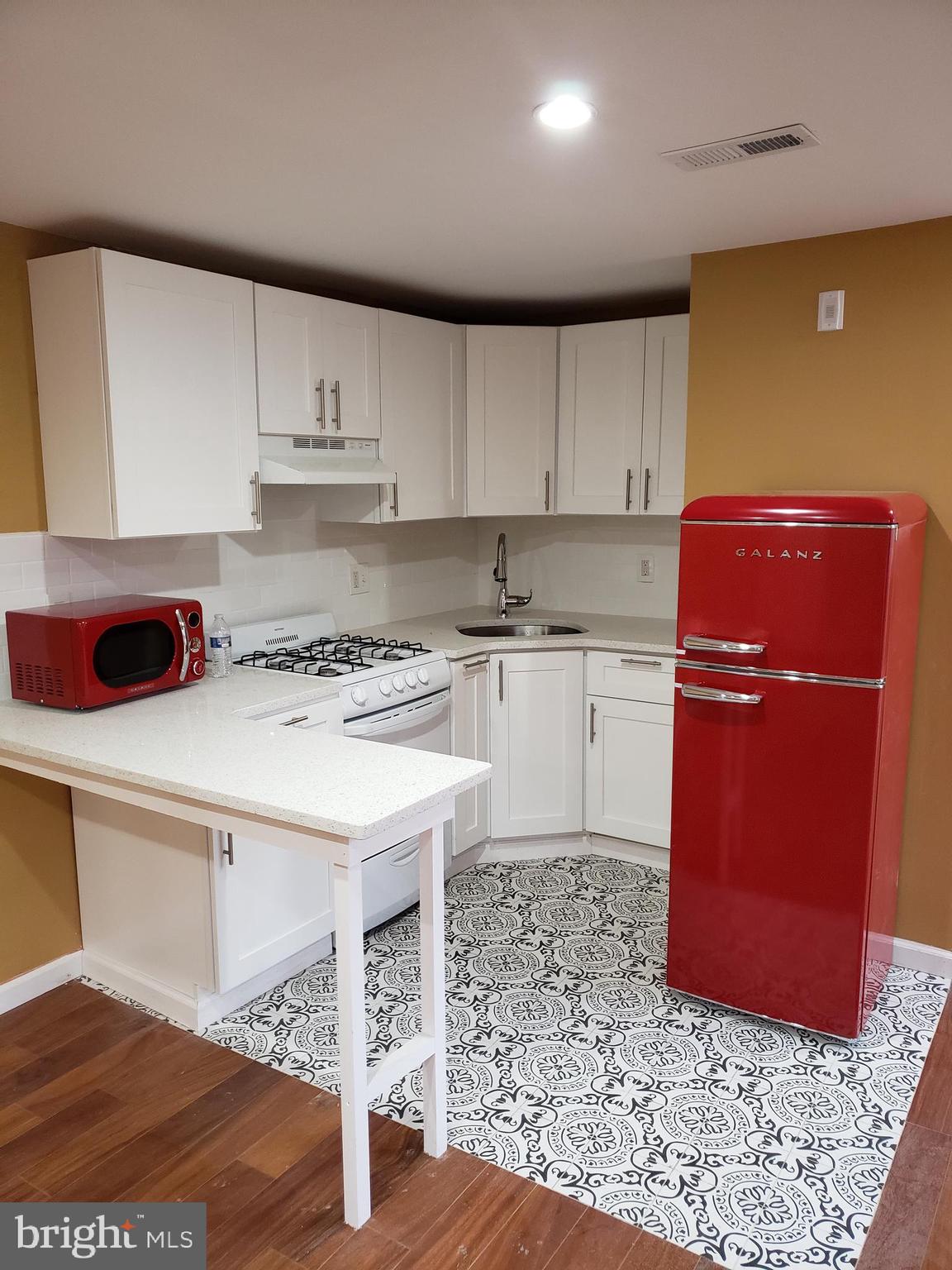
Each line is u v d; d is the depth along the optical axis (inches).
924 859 116.7
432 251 120.4
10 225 105.3
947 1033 106.0
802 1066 100.2
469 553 183.0
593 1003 112.4
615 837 153.9
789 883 102.7
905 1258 75.1
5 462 106.1
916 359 109.1
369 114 75.2
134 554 120.6
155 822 106.0
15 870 110.3
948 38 62.1
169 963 108.7
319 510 148.8
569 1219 79.0
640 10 58.5
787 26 60.5
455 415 152.6
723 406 122.4
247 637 135.0
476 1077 98.0
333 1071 99.3
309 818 71.4
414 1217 79.0
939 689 112.3
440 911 83.1
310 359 125.7
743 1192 82.0
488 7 58.2
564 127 78.0
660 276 137.1
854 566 94.3
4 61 65.2
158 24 60.0
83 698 100.2
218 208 100.6
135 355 103.3
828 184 93.2
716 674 103.7
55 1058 101.3
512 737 150.9
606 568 172.1
